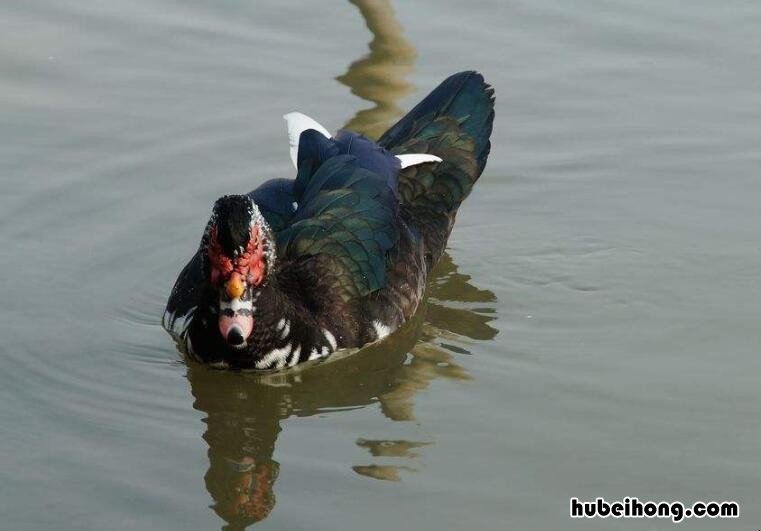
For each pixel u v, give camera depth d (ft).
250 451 38.68
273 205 45.91
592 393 41.16
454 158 49.78
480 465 37.68
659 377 42.01
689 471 37.27
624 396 40.93
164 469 37.68
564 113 55.57
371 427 39.93
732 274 47.62
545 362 43.11
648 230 50.26
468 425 39.73
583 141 54.39
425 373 42.75
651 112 55.52
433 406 40.83
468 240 50.31
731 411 40.04
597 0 62.08
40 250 48.29
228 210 39.96
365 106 55.21
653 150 53.88
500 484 36.78
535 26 60.29
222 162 53.06
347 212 44.65
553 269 48.57
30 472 37.29
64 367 42.60
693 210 51.16
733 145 53.93
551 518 35.29
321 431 39.75
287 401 41.52
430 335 45.11
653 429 39.24
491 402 40.91
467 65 57.52
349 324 43.65
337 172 45.70
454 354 43.83
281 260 43.73
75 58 57.98
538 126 55.11
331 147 47.03
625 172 53.16
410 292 45.55
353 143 47.29
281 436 39.47
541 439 38.86
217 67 57.72
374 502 36.04
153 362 43.11
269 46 59.06
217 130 54.44
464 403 40.93
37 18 60.64
